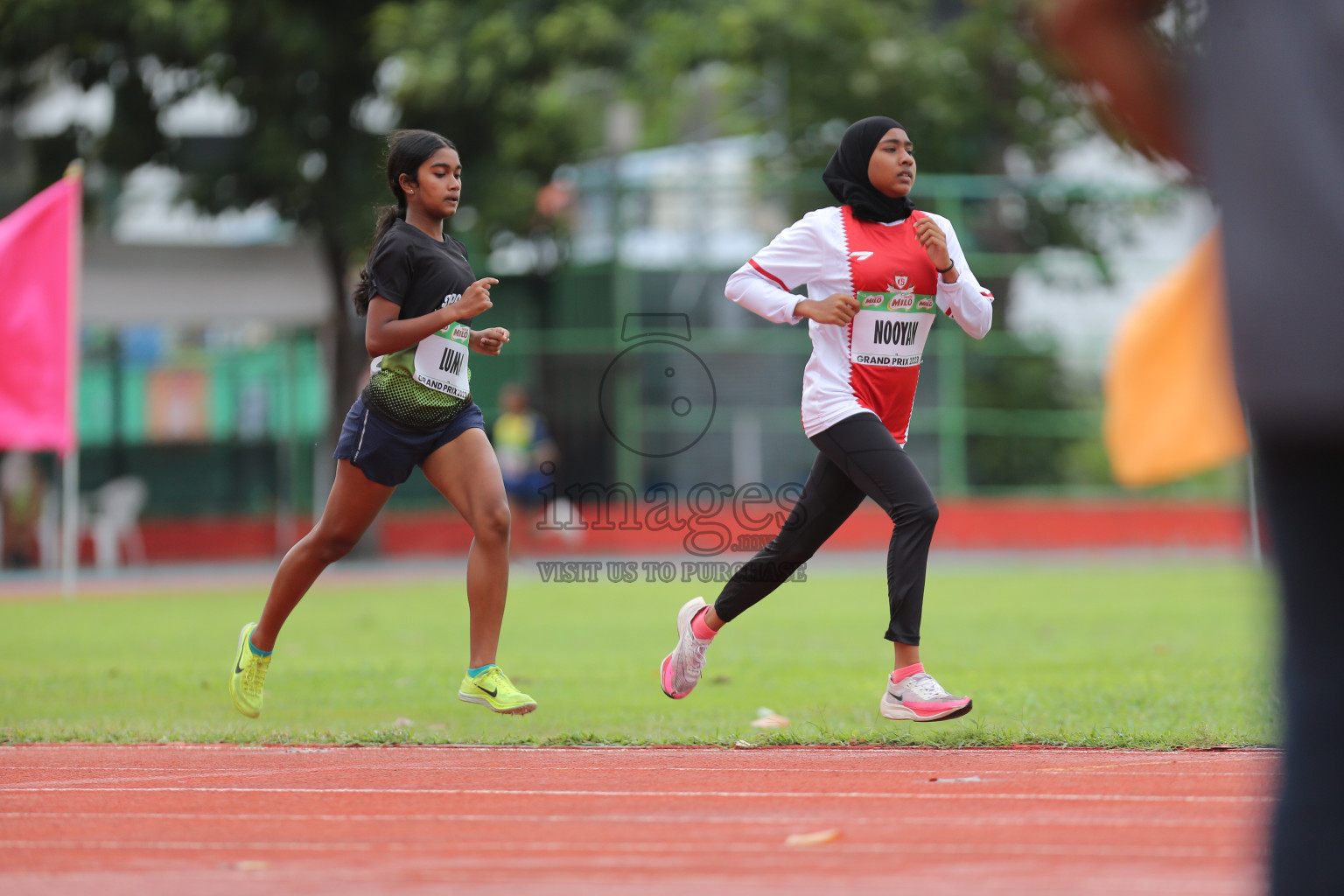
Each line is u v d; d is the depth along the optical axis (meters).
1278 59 5.84
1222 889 10.67
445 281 19.34
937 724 20.36
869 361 19.56
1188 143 6.05
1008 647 33.84
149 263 83.44
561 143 78.56
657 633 39.34
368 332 19.09
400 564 82.56
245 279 84.31
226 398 85.00
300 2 74.94
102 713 23.56
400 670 29.47
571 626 41.75
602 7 78.19
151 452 84.12
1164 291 7.61
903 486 19.08
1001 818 13.44
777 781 15.70
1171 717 20.64
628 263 85.81
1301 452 5.92
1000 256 88.50
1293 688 6.12
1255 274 5.82
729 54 91.06
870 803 14.31
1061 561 80.12
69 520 52.19
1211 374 6.34
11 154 82.12
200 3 72.75
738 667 30.19
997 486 88.56
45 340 46.59
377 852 12.51
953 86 99.12
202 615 46.75
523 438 80.88
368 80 78.56
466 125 79.06
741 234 86.62
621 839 12.88
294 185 76.56
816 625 41.19
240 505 84.94
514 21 77.25
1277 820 6.19
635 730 20.36
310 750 18.91
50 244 46.62
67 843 13.05
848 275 19.45
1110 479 89.12
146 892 11.18
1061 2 6.03
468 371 19.91
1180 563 77.56
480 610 19.80
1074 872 11.32
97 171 81.06
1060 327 89.12
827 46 95.44
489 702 19.61
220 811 14.46
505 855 12.32
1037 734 18.53
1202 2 6.02
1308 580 6.03
